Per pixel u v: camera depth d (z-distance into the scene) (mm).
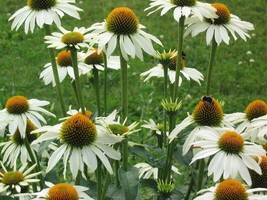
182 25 1261
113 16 1214
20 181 1150
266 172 1165
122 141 1147
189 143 1189
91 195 1201
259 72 2455
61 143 1126
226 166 1133
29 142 1271
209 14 1259
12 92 2064
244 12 3113
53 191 1073
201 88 2275
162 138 1329
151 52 1213
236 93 2273
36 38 2711
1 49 2607
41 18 1274
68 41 1224
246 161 1141
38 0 1280
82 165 1099
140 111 1979
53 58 1274
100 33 1239
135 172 1132
